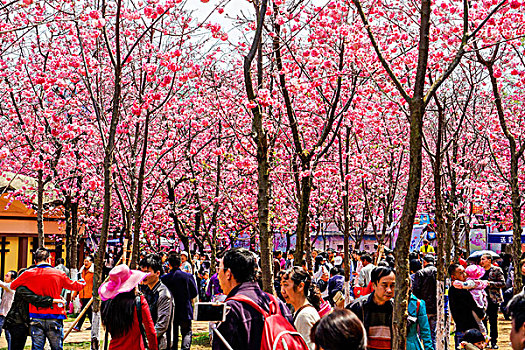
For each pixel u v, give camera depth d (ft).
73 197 68.13
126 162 55.57
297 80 36.99
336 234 116.98
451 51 37.32
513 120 62.18
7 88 53.36
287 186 67.92
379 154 69.87
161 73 49.73
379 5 36.65
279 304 16.56
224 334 14.93
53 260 74.95
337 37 37.88
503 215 85.10
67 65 42.04
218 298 37.09
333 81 40.14
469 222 64.28
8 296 35.40
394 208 77.51
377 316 19.61
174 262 34.47
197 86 49.78
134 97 52.44
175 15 44.75
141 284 26.25
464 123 60.13
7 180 67.67
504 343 44.55
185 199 71.61
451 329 48.83
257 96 28.96
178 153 59.93
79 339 46.73
